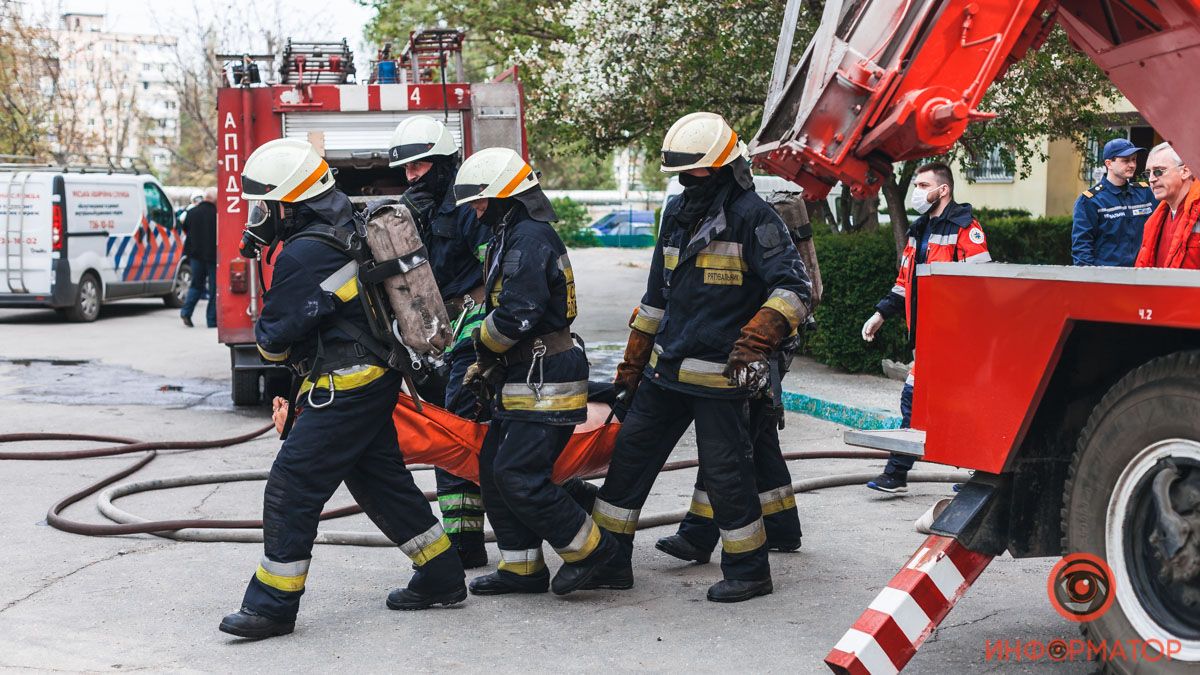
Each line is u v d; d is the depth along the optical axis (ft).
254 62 37.91
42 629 17.67
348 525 24.25
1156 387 13.17
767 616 17.90
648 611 18.31
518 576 19.20
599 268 107.65
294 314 16.92
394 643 17.03
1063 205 67.31
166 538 22.88
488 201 18.20
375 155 35.27
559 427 18.38
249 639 17.20
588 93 45.62
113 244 66.64
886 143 15.92
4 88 110.22
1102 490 13.88
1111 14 15.65
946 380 14.76
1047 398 14.57
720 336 18.04
